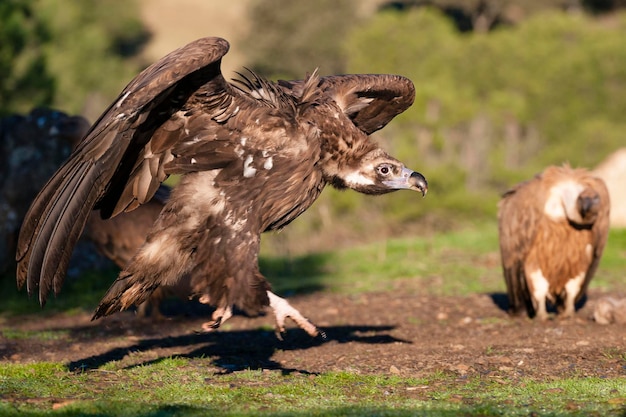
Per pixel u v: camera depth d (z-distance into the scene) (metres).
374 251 23.22
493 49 38.72
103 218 10.25
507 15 75.75
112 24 70.31
